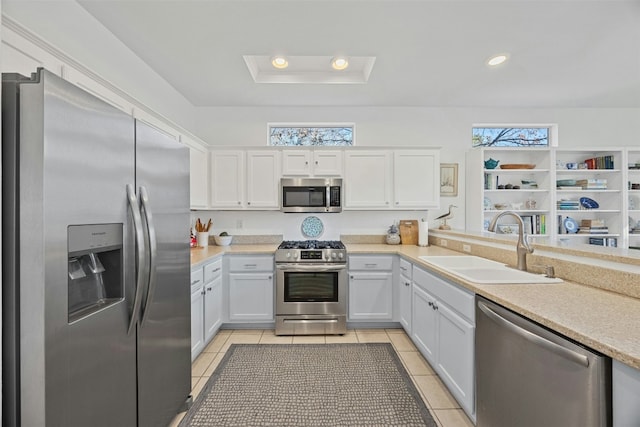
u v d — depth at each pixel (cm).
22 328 91
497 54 252
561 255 178
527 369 122
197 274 246
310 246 331
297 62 292
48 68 142
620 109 390
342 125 387
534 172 389
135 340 135
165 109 303
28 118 91
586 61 265
